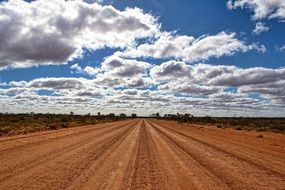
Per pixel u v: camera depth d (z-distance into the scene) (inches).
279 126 1967.3
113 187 346.3
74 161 513.7
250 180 398.6
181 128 1879.9
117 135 1152.8
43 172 414.6
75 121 2645.2
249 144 900.0
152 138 1046.4
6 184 343.3
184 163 527.8
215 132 1519.4
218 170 466.9
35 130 1306.6
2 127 1307.8
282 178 414.0
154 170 457.4
